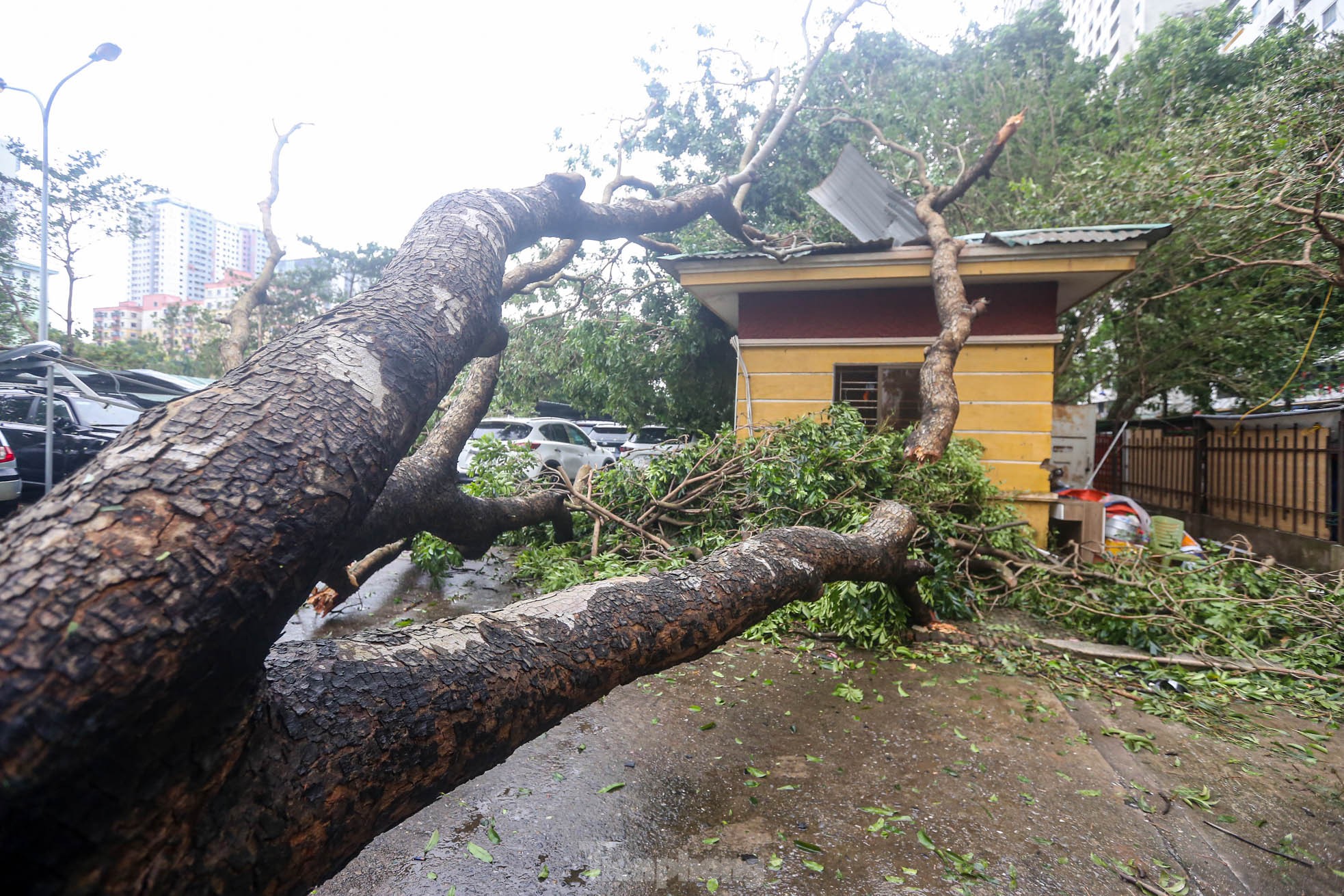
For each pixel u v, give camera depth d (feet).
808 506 17.54
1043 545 22.71
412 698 4.22
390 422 4.65
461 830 7.93
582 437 40.86
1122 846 7.91
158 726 2.96
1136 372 35.91
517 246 9.34
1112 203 28.12
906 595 15.38
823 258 23.38
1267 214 25.07
